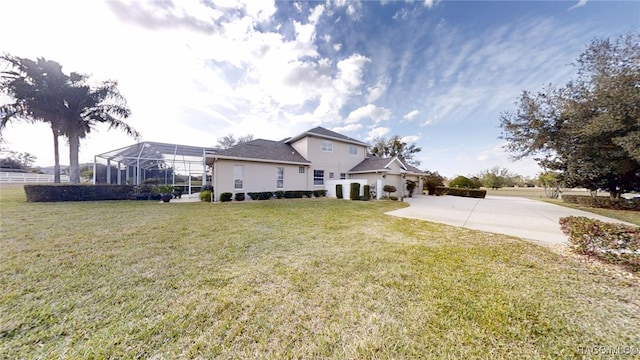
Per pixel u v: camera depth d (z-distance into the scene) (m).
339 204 12.49
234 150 14.65
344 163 19.81
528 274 3.52
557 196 20.89
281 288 3.02
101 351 1.93
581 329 2.23
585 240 4.19
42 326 2.21
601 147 10.34
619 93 8.15
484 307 2.60
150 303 2.62
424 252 4.53
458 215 9.28
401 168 20.31
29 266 3.59
